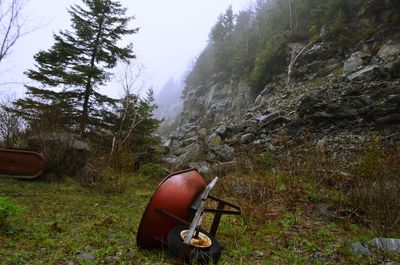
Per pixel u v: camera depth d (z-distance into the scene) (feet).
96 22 52.95
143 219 16.02
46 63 49.06
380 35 83.56
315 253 17.51
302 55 102.17
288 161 31.91
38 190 28.30
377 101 52.13
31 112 40.19
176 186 16.66
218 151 44.21
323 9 113.50
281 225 22.22
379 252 17.42
